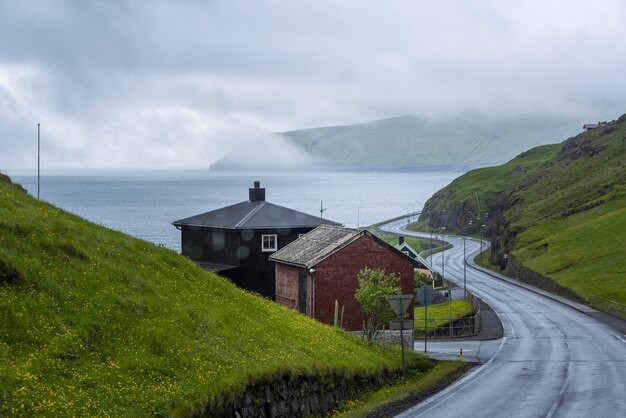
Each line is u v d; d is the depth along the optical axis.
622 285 95.06
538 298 100.00
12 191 33.31
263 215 66.81
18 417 18.02
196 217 69.94
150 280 30.58
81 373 21.44
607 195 157.25
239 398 24.59
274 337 32.59
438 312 82.38
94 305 25.22
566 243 128.12
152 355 24.33
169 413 21.39
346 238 56.12
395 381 38.28
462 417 28.64
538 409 30.47
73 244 28.56
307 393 29.02
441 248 187.25
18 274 23.88
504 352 53.16
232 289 37.12
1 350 20.48
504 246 156.25
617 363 46.50
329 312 55.16
